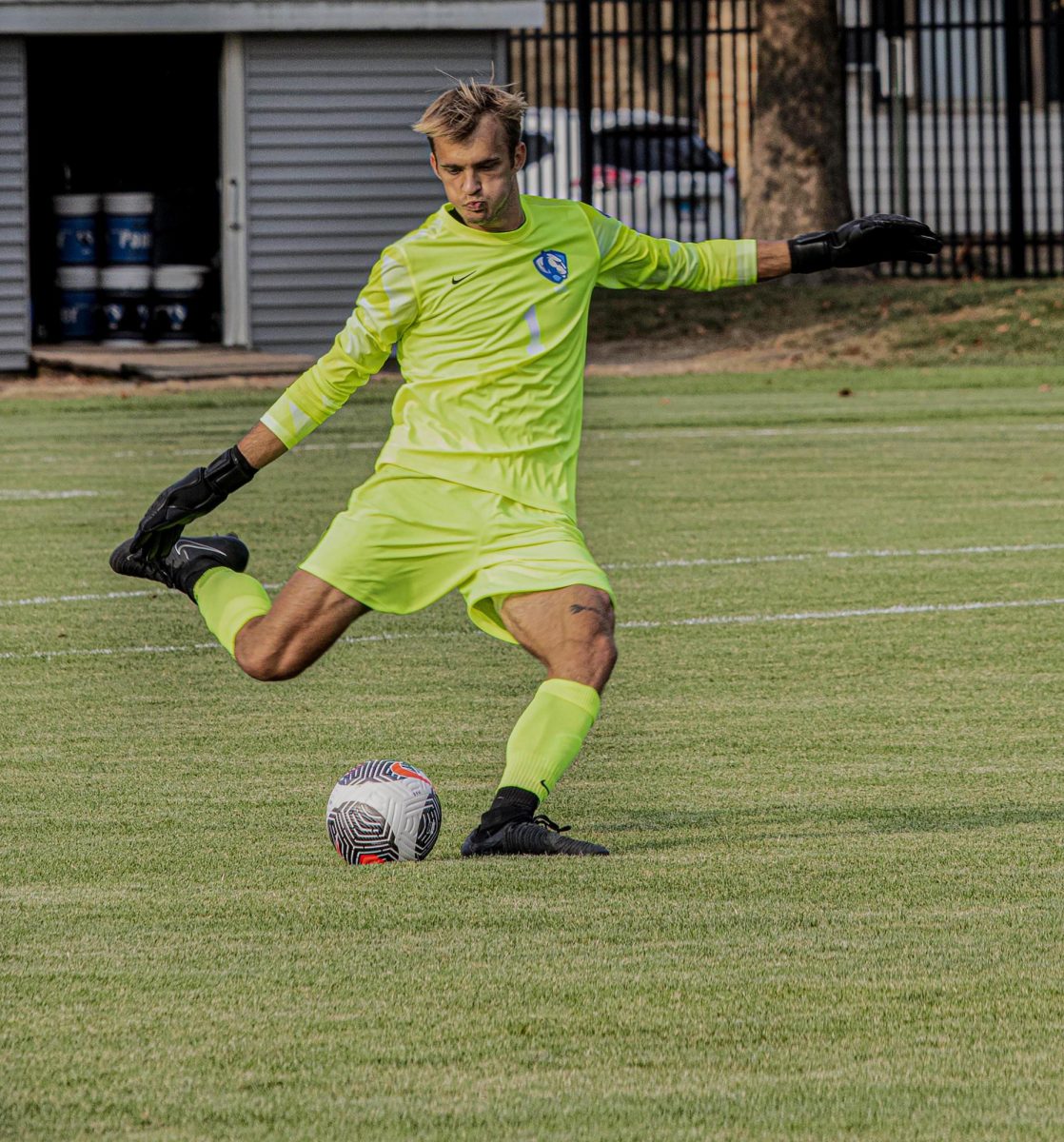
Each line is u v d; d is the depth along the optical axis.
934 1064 13.83
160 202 98.81
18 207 88.31
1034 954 16.25
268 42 89.81
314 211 91.25
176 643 32.72
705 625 33.47
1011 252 104.25
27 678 29.83
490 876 18.84
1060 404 72.38
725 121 137.62
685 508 48.59
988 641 31.75
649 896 18.08
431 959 16.22
